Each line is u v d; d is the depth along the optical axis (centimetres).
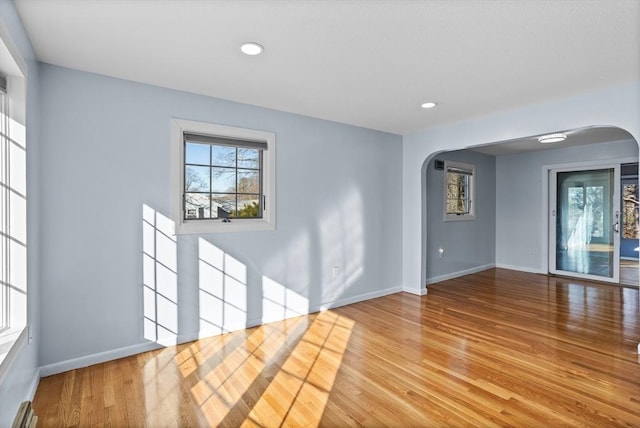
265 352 280
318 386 227
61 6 173
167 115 289
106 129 262
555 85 287
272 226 352
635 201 639
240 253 331
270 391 221
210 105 312
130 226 272
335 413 198
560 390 221
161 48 220
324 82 279
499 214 657
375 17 185
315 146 387
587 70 255
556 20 188
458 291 483
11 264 190
